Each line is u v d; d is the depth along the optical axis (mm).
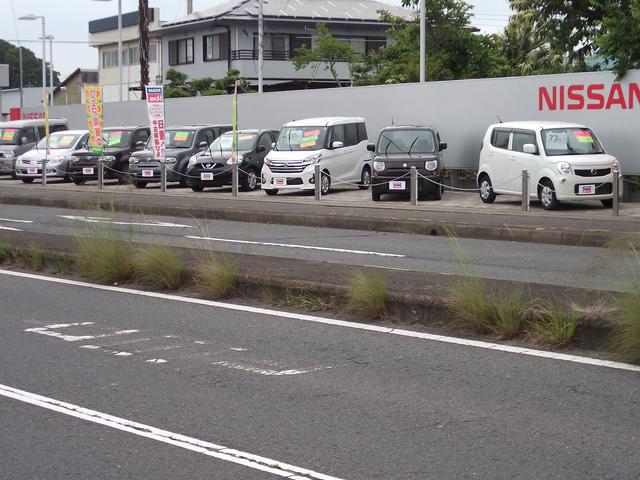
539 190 21250
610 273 9383
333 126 27062
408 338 8938
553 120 24656
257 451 5945
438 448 5945
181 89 54562
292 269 11422
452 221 18438
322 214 20219
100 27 78188
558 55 33469
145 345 8875
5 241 14555
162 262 11750
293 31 59812
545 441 6039
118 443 6137
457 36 41844
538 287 9953
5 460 5848
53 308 10695
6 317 10258
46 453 5965
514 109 25562
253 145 28969
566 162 20578
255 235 17969
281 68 59719
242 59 59094
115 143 33156
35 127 37844
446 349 8492
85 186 32156
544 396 7016
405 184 23578
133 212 23422
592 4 28031
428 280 10570
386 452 5887
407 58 42562
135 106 40062
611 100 23359
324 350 8562
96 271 12312
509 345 8578
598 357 8086
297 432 6305
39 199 26125
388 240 17188
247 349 8656
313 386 7414
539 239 16891
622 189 21781
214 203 23672
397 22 46156
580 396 6996
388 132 24859
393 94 28578
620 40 23359
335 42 52750
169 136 31234
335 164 26812
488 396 7051
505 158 22250
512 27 34250
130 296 11320
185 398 7141
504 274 12719
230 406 6918
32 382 7641
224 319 9938
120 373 7887
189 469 5648
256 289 10898
